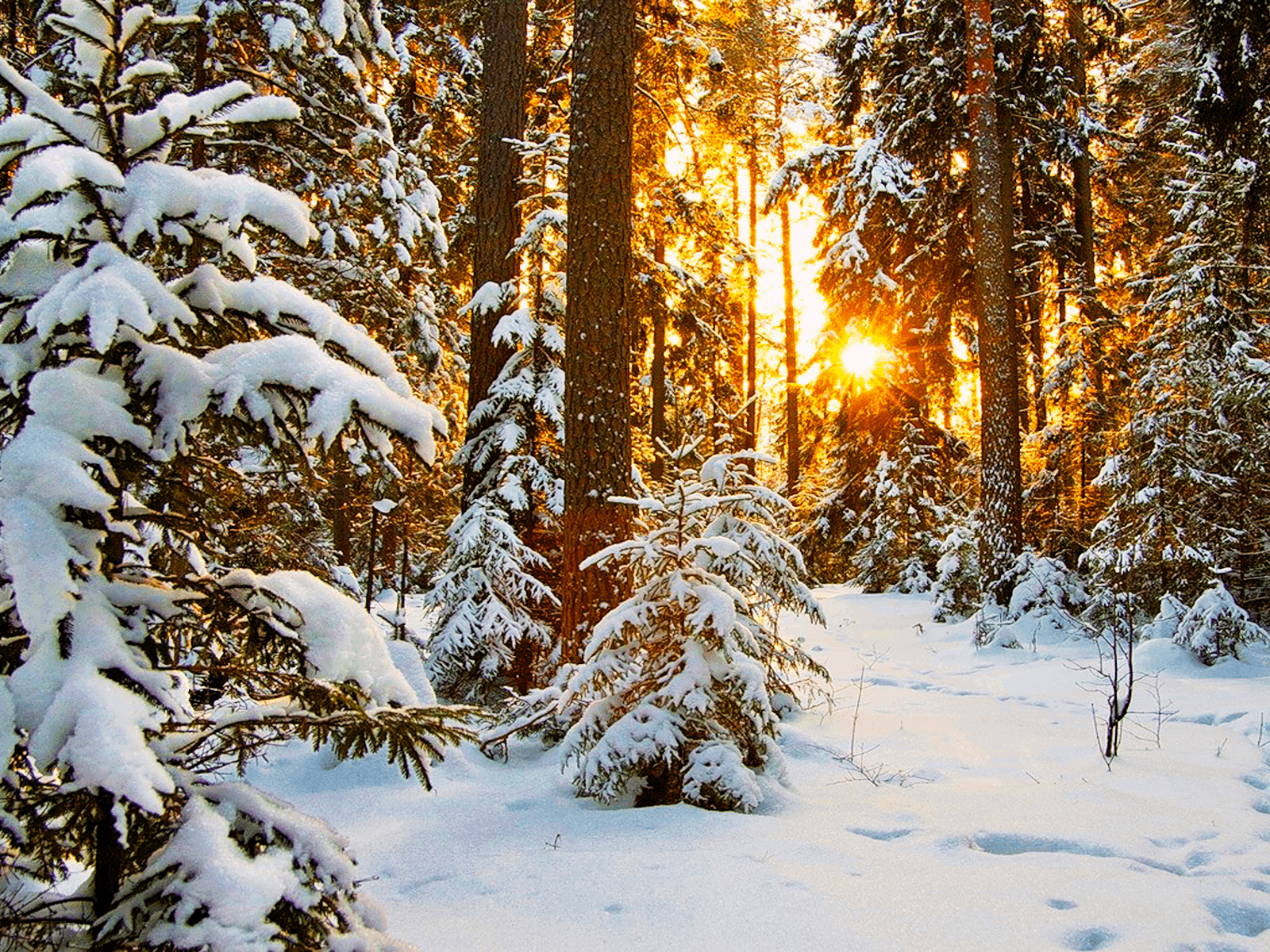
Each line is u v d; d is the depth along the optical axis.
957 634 10.70
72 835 1.85
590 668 4.51
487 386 7.88
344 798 4.82
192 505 2.27
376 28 6.45
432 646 6.86
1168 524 9.31
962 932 2.82
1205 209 11.34
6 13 4.41
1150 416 9.97
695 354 15.47
